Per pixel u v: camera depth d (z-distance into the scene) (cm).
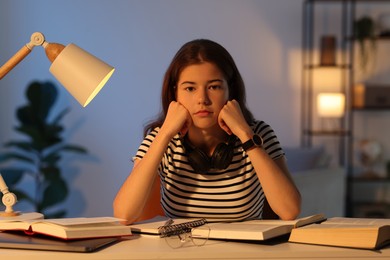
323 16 577
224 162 197
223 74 193
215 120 193
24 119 520
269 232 156
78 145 557
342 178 445
